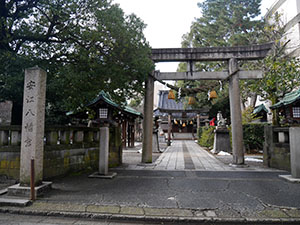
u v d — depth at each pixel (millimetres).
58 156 7262
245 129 16188
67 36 7066
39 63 7078
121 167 9414
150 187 6168
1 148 6605
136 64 7621
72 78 6645
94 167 9133
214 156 13680
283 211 4406
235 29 21047
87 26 6934
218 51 10289
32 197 4980
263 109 21547
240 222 4043
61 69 6930
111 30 6883
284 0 22938
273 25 17531
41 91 5656
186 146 23203
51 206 4680
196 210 4477
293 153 6930
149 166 9648
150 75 10367
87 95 7156
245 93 20156
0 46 6992
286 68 10914
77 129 8320
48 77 7488
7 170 6539
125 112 16984
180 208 4578
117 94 8188
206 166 9680
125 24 7562
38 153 5531
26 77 5609
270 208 4574
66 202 4898
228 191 5781
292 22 21594
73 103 7883
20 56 6812
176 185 6387
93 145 9172
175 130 41469
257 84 12273
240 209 4516
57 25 7137
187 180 7004
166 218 4156
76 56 7234
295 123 7559
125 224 4105
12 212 4516
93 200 5043
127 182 6734
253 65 17312
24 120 5539
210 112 28391
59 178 7215
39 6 6840
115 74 7344
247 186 6277
